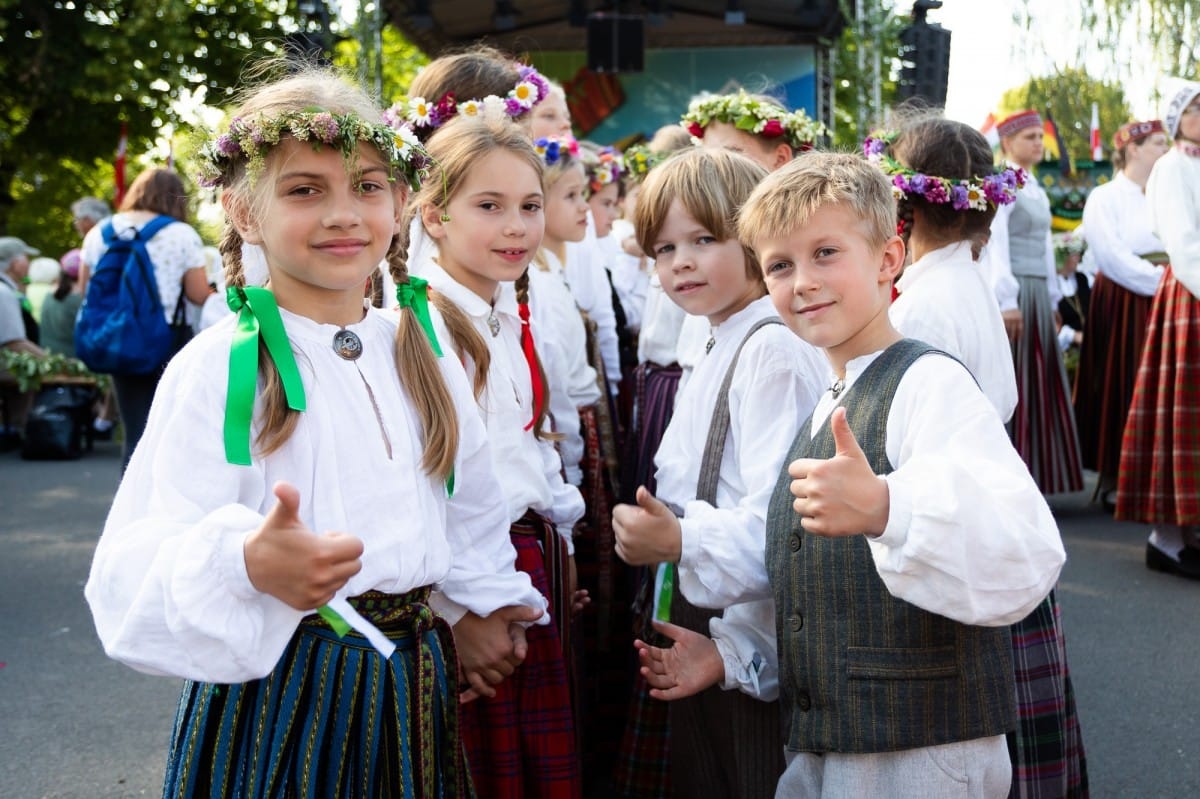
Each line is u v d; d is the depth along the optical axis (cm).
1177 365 498
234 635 162
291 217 183
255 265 200
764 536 230
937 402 193
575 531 327
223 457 177
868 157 295
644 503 231
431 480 198
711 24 1497
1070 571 534
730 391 251
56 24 1767
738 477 250
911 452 195
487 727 247
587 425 339
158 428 179
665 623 241
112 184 2234
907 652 197
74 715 379
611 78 1559
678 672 235
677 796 267
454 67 333
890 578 182
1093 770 325
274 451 182
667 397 319
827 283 203
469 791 206
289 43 260
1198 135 494
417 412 199
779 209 205
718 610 256
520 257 260
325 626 188
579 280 424
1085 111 2016
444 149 257
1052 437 603
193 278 634
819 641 204
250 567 160
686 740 261
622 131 1562
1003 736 206
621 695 328
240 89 227
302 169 183
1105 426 640
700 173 259
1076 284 814
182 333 637
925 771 196
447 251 264
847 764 202
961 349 263
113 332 619
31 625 475
